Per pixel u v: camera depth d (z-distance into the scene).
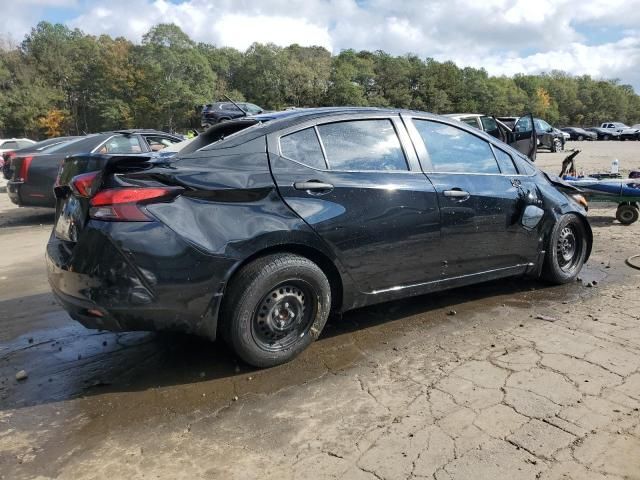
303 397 2.93
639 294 4.57
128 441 2.55
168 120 67.88
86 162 3.08
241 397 2.95
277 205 3.15
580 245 4.93
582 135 53.56
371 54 98.75
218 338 3.47
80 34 92.62
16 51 81.75
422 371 3.21
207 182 3.00
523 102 102.31
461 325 3.93
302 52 86.50
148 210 2.83
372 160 3.62
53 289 3.17
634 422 2.62
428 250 3.78
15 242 7.78
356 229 3.40
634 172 8.62
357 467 2.32
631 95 134.50
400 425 2.63
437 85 84.00
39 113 67.56
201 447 2.49
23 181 8.73
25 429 2.68
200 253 2.89
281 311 3.23
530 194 4.41
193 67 67.50
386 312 4.22
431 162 3.91
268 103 73.44
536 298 4.52
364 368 3.26
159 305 2.86
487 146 4.37
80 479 2.29
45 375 3.27
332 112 3.63
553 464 2.30
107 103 65.44
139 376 3.23
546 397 2.86
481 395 2.90
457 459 2.35
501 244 4.24
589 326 3.86
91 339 3.84
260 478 2.27
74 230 3.06
